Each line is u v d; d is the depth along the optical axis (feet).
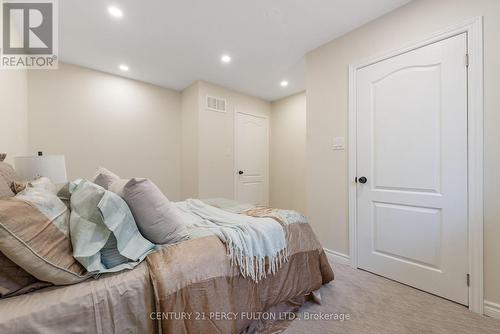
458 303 5.16
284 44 8.01
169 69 10.09
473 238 4.95
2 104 6.02
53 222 2.91
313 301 5.32
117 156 10.64
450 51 5.27
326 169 7.85
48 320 2.39
